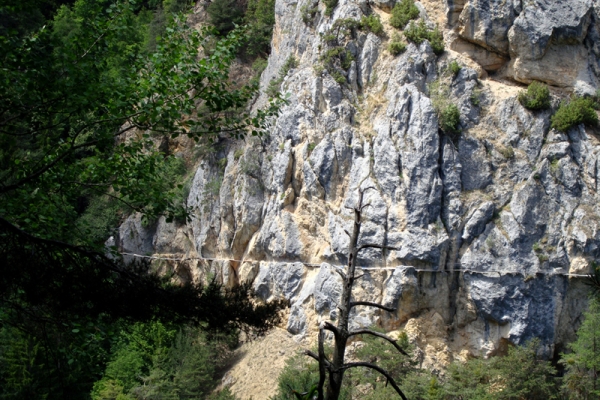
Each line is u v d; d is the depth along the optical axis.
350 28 38.75
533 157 35.09
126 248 46.22
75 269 12.27
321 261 35.84
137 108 16.27
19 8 14.52
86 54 15.88
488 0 37.66
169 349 34.09
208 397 33.28
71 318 12.87
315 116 37.84
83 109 15.15
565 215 33.84
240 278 39.84
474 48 38.22
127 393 33.41
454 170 34.53
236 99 17.14
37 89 14.37
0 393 27.67
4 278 11.51
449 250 33.62
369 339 30.33
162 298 13.24
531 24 36.81
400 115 35.31
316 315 34.47
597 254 33.00
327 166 36.44
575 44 37.47
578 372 30.11
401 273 32.66
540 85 36.22
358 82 38.31
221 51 17.27
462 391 29.16
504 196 34.38
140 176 17.69
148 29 59.12
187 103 16.58
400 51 37.50
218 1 55.84
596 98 36.69
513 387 29.17
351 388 28.53
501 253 33.22
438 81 36.88
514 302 32.50
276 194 38.56
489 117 36.09
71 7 57.31
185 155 49.25
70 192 17.08
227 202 41.47
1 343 28.02
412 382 28.62
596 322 29.61
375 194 34.53
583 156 34.91
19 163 15.95
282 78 41.66
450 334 33.28
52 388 27.80
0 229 11.70
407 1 38.97
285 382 28.02
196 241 43.69
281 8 47.94
